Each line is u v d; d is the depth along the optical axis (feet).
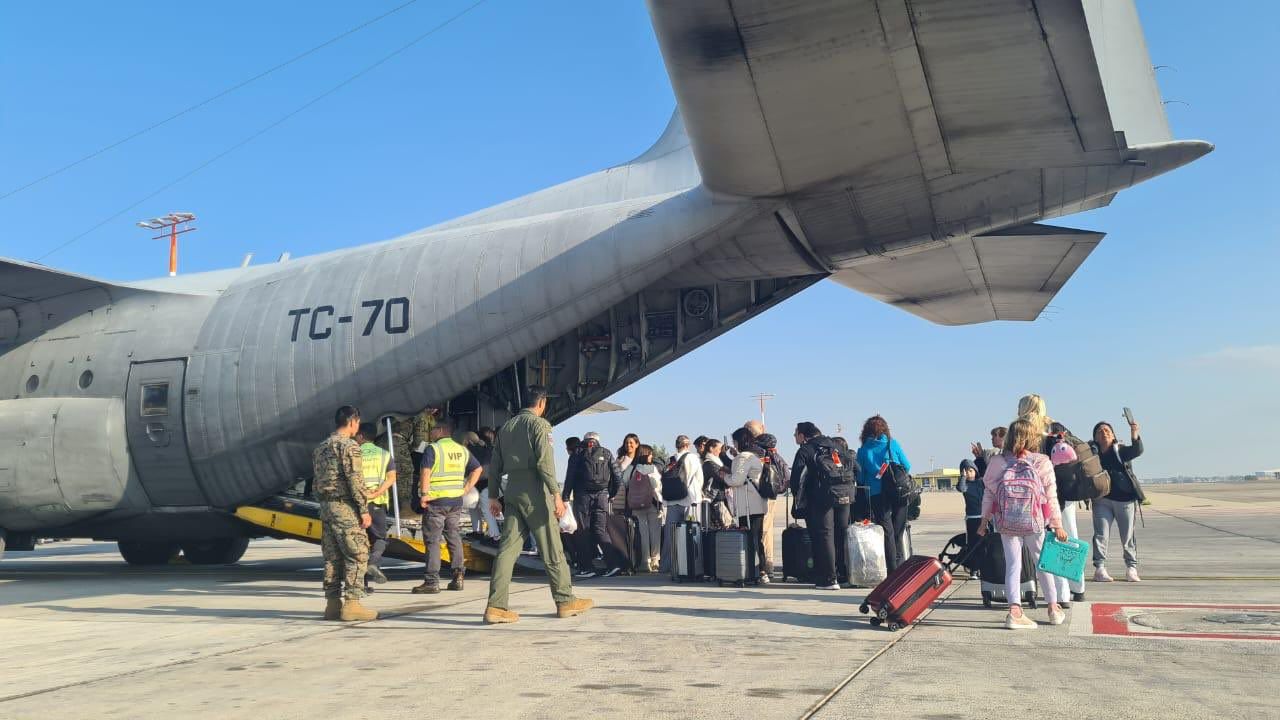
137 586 34.35
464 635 19.39
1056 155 26.11
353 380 36.42
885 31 20.89
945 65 21.98
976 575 30.55
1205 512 95.86
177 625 22.07
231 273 43.34
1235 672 14.39
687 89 23.57
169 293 41.37
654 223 33.58
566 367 41.32
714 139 26.12
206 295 41.09
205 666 16.11
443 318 35.76
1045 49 21.12
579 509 34.86
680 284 38.65
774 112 24.34
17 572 44.27
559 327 35.09
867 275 37.58
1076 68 21.76
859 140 25.95
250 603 27.09
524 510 21.91
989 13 20.02
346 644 18.43
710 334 39.14
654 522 36.68
